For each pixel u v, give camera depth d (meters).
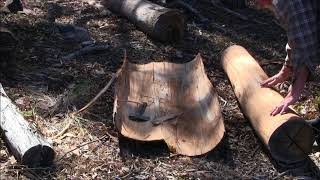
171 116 4.16
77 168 3.67
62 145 3.90
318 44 3.41
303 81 3.56
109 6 6.34
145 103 4.30
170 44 5.68
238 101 4.30
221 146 3.96
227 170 3.70
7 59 4.74
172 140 3.90
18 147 3.58
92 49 5.36
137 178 3.61
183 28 5.73
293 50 3.42
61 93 4.59
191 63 4.91
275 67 5.33
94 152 3.85
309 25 3.32
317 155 3.87
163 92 4.53
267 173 3.70
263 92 4.00
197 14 6.36
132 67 4.83
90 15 6.25
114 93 4.54
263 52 5.66
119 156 3.82
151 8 5.80
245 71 4.36
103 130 4.10
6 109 3.88
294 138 3.67
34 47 5.32
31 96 4.47
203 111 4.21
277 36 6.04
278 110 3.69
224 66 4.84
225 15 6.51
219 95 4.72
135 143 3.92
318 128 4.05
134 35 5.82
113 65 5.17
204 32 6.02
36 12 6.20
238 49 4.81
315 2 3.34
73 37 5.61
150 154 3.84
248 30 6.17
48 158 3.64
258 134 3.83
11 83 4.63
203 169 3.70
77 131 4.07
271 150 3.71
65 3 6.56
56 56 5.21
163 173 3.66
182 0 6.70
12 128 3.71
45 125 4.10
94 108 4.38
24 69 4.89
